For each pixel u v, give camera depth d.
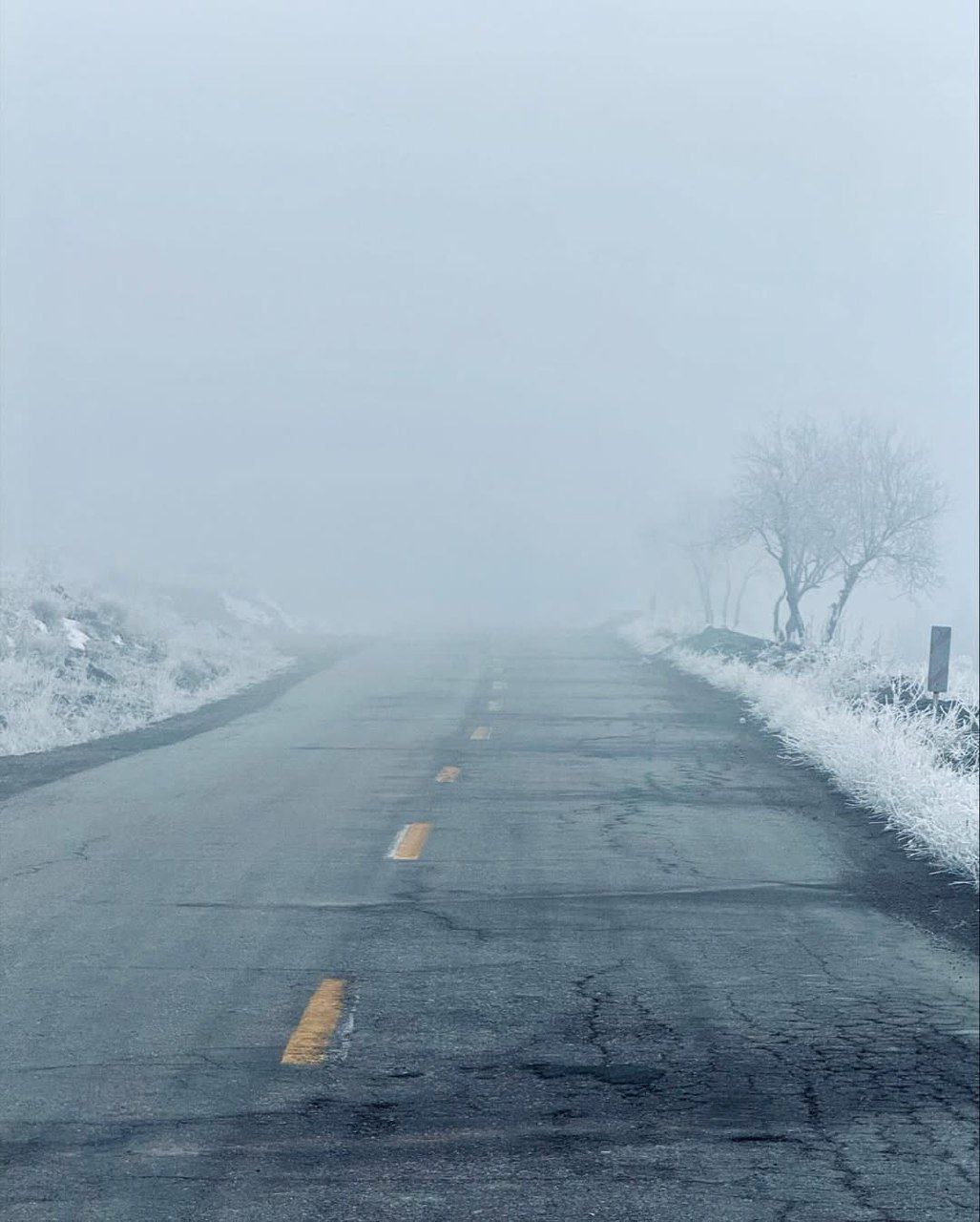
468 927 9.92
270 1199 5.45
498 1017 7.91
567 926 10.02
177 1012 7.82
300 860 12.13
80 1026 7.55
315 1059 7.12
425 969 8.81
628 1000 8.30
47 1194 5.45
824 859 12.67
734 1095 6.82
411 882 11.34
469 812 14.85
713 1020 7.98
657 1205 5.50
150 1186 5.55
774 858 12.66
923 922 10.38
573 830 13.91
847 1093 6.89
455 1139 6.16
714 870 12.12
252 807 14.98
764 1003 8.31
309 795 15.84
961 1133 6.39
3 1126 6.17
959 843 12.23
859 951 9.54
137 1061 7.04
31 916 9.98
